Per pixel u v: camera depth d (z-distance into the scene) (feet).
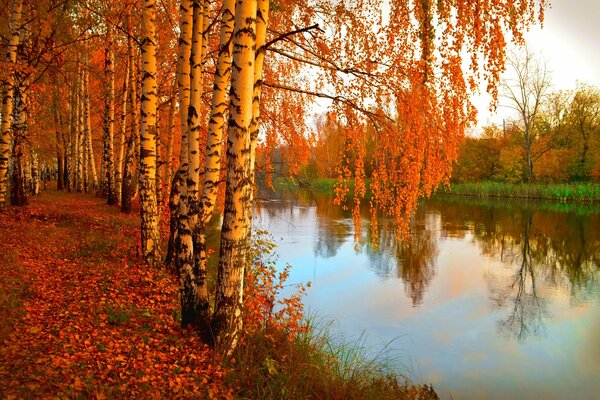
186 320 18.19
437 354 26.30
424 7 17.89
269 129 27.04
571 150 148.15
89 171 78.43
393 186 22.70
